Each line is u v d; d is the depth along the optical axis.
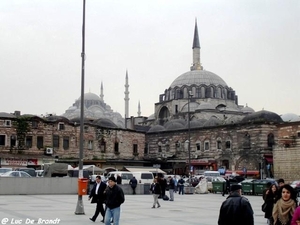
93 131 92.44
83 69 28.53
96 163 89.56
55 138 86.38
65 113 178.75
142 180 58.78
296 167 72.62
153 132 110.50
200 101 127.81
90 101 193.12
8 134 81.00
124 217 25.92
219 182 56.97
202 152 97.19
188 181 64.00
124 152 97.75
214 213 29.02
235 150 89.88
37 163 81.94
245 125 88.31
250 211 11.83
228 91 133.38
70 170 59.12
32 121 83.75
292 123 76.88
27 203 33.84
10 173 48.25
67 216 25.30
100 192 22.58
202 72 133.88
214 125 100.19
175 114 126.56
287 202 11.12
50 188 45.00
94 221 22.80
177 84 133.88
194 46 150.62
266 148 84.94
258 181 56.72
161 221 23.97
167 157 105.38
